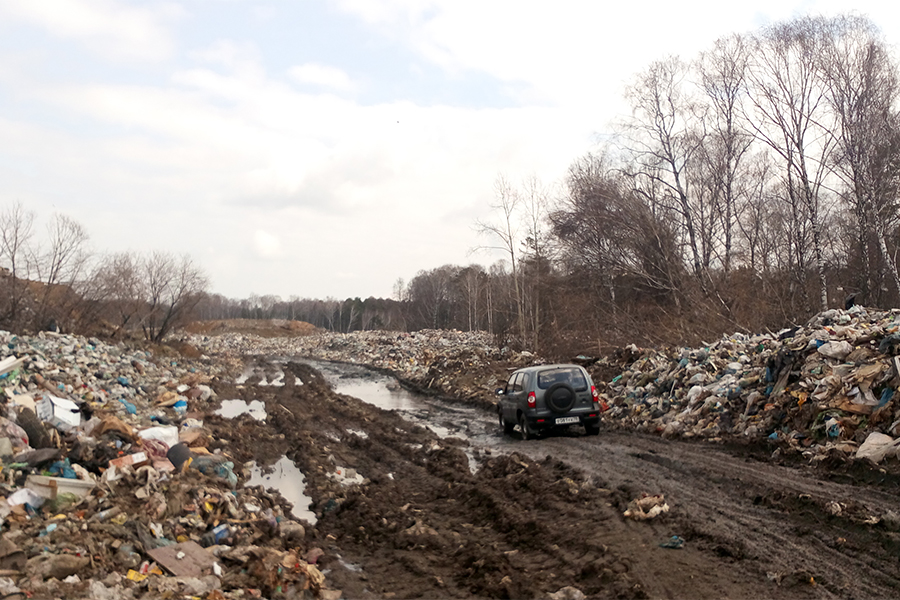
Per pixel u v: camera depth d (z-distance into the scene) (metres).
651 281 31.00
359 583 6.66
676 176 32.03
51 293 32.16
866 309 15.42
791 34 26.42
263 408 22.25
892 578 5.37
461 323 85.56
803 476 8.91
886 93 25.45
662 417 15.02
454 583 6.42
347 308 146.25
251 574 6.29
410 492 10.64
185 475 9.88
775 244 31.31
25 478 7.74
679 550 6.45
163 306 40.41
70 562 5.77
